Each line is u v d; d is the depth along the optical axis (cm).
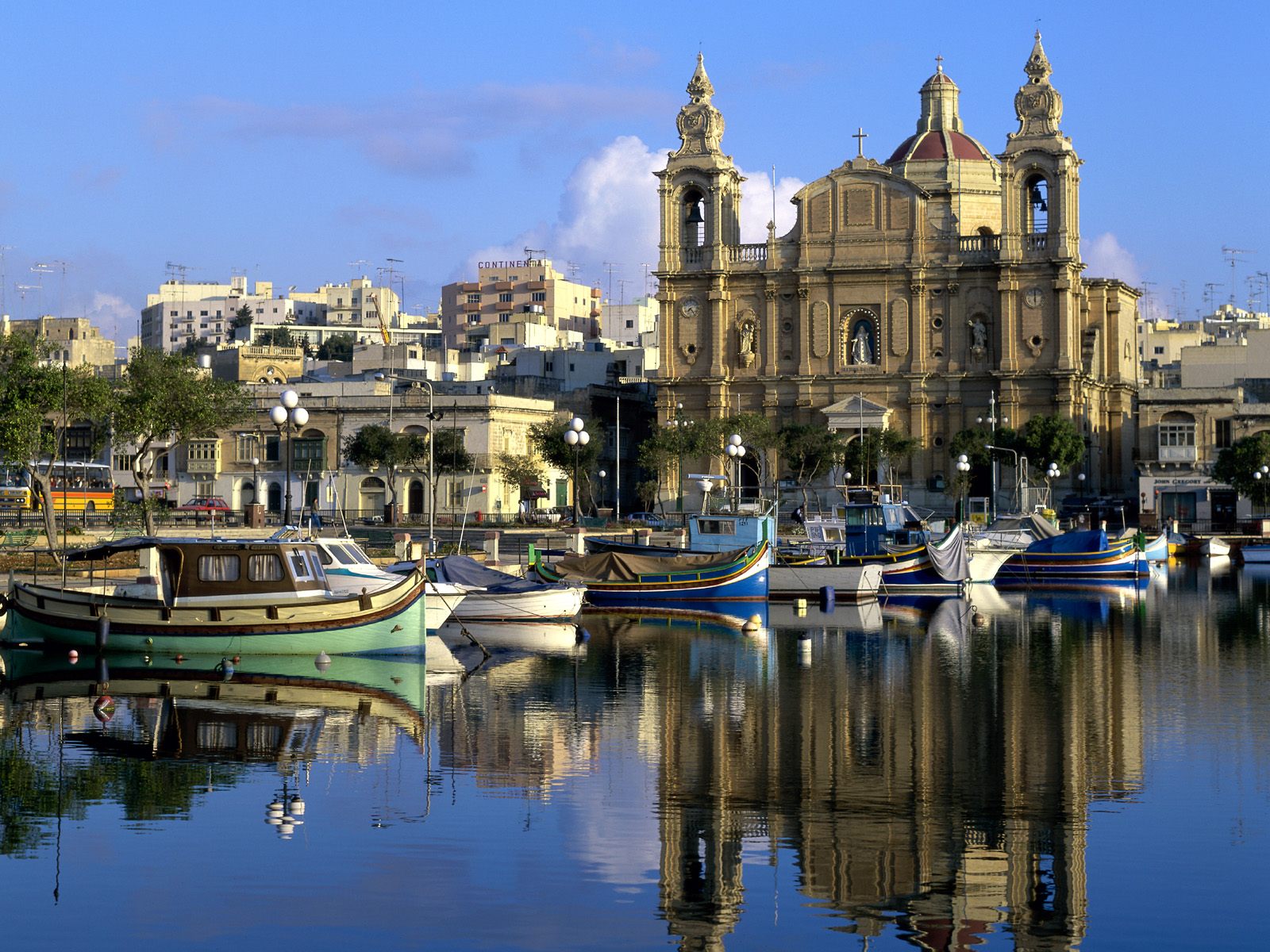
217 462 16425
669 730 4291
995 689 5112
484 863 2986
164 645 5441
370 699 4759
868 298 16125
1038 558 10406
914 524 10662
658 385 16612
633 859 3016
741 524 8725
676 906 2756
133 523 10162
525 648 6178
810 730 4309
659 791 3544
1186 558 13725
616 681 5231
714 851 3075
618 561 8144
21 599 5528
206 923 2656
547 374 19975
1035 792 3556
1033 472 15288
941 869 2969
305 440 16250
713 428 15225
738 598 8094
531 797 3488
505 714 4522
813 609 8175
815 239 16250
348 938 2594
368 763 3812
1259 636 6819
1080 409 16000
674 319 16588
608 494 18175
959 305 15962
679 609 7969
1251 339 18825
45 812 3334
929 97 18662
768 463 16012
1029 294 15675
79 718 4375
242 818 3288
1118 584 10319
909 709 4678
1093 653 6138
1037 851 3077
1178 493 16250
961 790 3569
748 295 16500
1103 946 2584
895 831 3219
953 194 17788
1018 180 15700
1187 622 7531
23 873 2917
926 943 2598
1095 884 2880
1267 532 14688
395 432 15950
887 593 9181
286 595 5528
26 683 4988
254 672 5259
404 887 2844
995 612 8094
